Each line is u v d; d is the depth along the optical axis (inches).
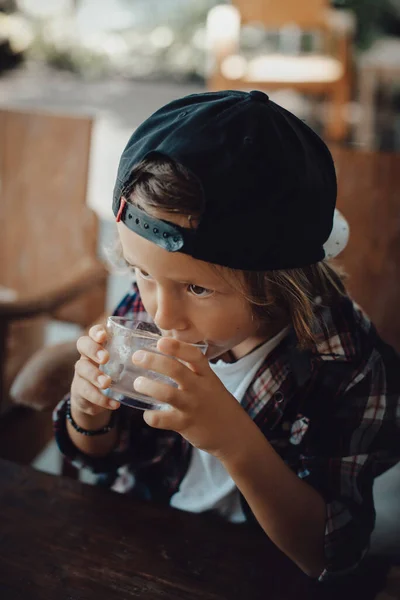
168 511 31.7
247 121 25.7
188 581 27.7
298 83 174.9
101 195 164.2
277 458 29.4
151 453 38.9
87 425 34.5
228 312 27.6
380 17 269.9
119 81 339.0
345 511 30.1
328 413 32.5
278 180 25.6
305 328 30.5
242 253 25.7
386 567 33.0
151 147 25.9
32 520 30.5
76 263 71.2
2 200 72.5
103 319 53.0
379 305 56.8
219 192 24.8
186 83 341.1
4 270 73.6
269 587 27.8
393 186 54.9
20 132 71.1
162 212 25.2
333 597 29.4
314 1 174.4
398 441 32.2
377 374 32.8
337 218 32.6
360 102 212.7
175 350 25.7
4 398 57.0
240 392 34.5
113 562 28.4
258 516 29.7
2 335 55.1
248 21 178.1
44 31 354.6
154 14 359.6
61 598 26.3
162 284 26.9
